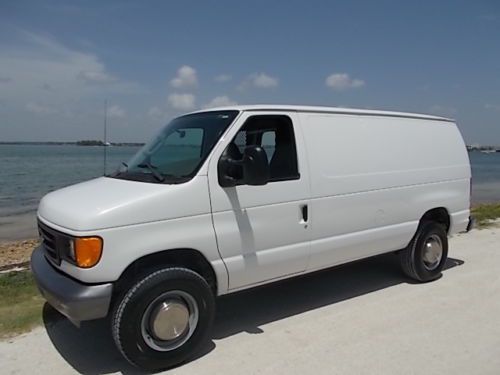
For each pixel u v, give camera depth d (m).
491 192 29.31
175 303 3.36
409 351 3.61
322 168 4.26
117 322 3.17
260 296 5.05
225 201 3.57
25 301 4.81
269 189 3.84
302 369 3.33
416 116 5.34
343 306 4.70
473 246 7.61
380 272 5.95
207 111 4.18
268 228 3.86
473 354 3.54
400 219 5.06
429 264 5.53
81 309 3.02
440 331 4.00
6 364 3.48
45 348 3.75
